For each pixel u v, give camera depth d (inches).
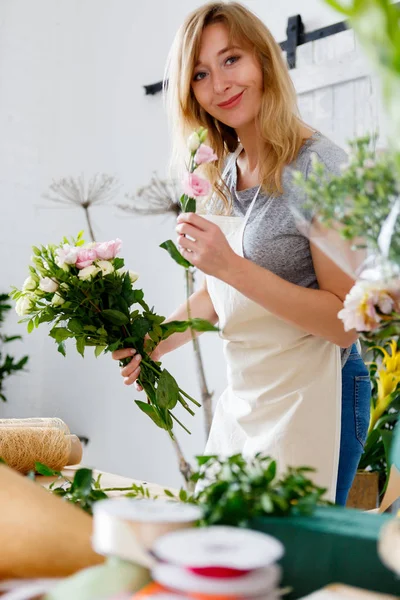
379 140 30.7
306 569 29.3
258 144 68.1
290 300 60.6
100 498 42.9
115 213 184.9
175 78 70.9
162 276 171.5
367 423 70.7
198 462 36.2
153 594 23.9
